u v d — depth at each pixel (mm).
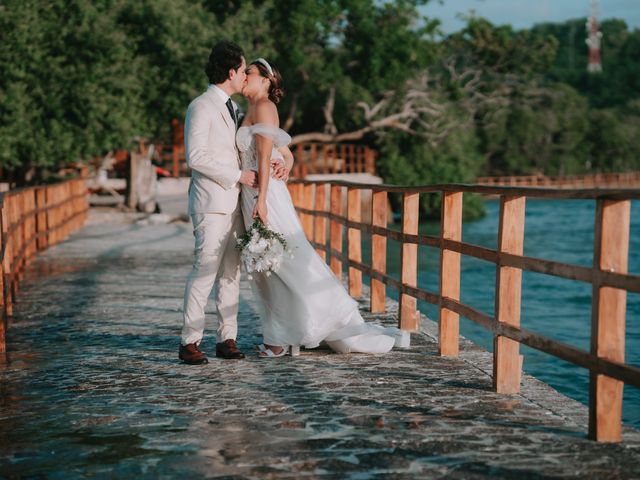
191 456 4188
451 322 6484
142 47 29219
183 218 26078
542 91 66188
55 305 9617
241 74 6156
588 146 88875
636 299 15266
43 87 25891
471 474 3896
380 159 47281
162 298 10078
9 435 4602
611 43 158250
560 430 4578
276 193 6230
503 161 83750
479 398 5250
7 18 24906
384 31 39344
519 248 5277
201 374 5980
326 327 6375
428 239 6883
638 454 4168
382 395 5340
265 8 35938
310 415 4895
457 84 45344
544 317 14219
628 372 4035
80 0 25766
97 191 33688
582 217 47750
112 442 4441
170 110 29766
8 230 9766
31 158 26250
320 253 11648
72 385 5738
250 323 8203
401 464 4039
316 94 45188
